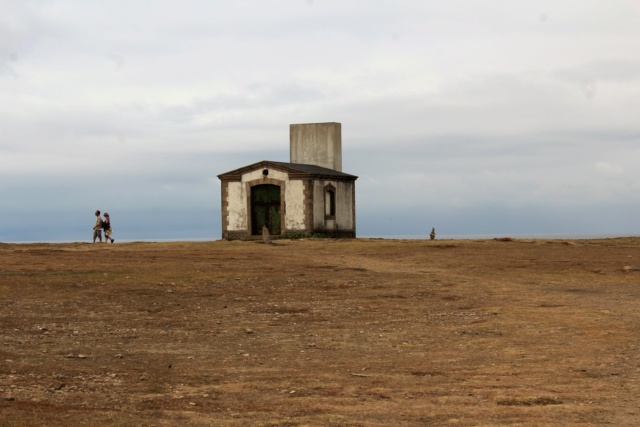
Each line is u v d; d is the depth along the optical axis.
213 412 10.79
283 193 45.34
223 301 21.50
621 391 11.98
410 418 10.52
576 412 10.78
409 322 18.72
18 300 20.61
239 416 10.59
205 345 16.05
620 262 29.55
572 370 13.47
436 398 11.64
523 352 15.08
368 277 26.16
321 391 12.11
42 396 11.45
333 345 16.11
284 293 22.89
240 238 46.41
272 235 45.78
